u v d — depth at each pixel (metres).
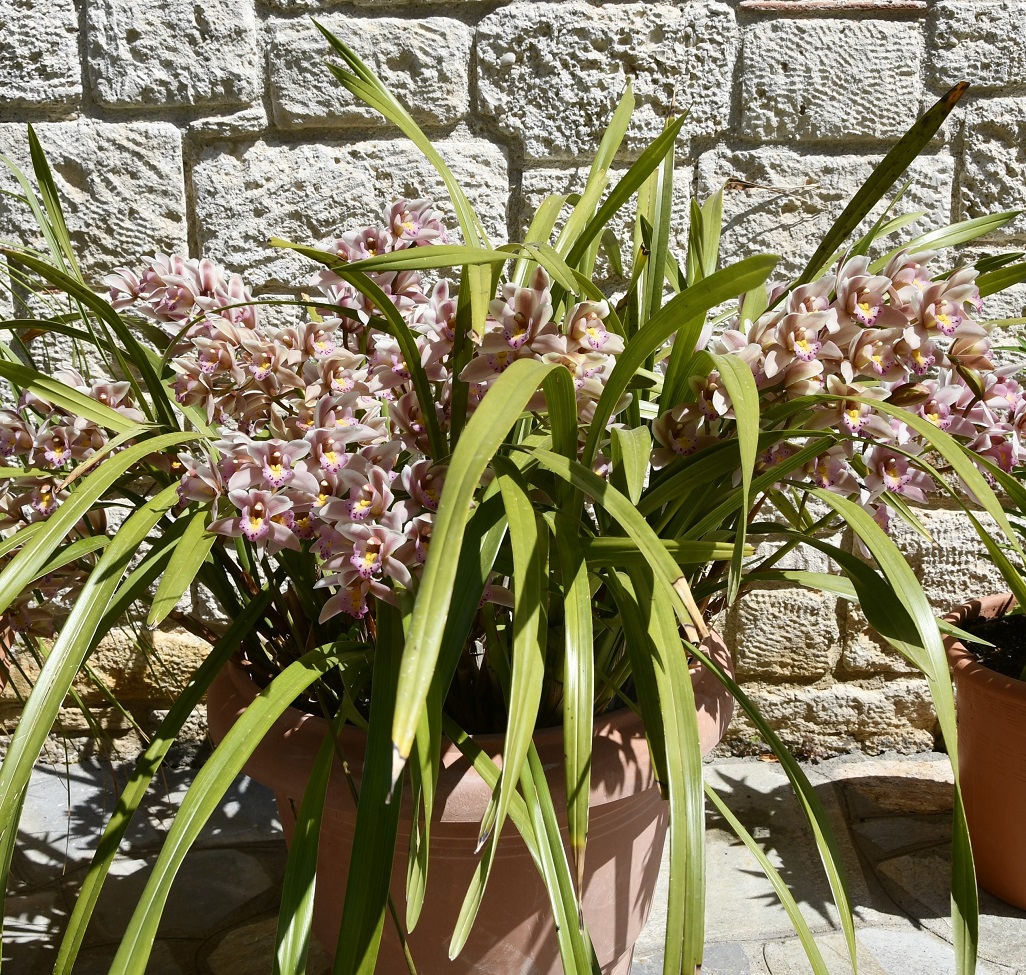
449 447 1.00
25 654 1.75
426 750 0.82
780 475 0.99
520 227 1.69
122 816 0.89
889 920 1.45
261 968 1.34
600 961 1.18
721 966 1.36
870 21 1.62
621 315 1.26
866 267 0.97
